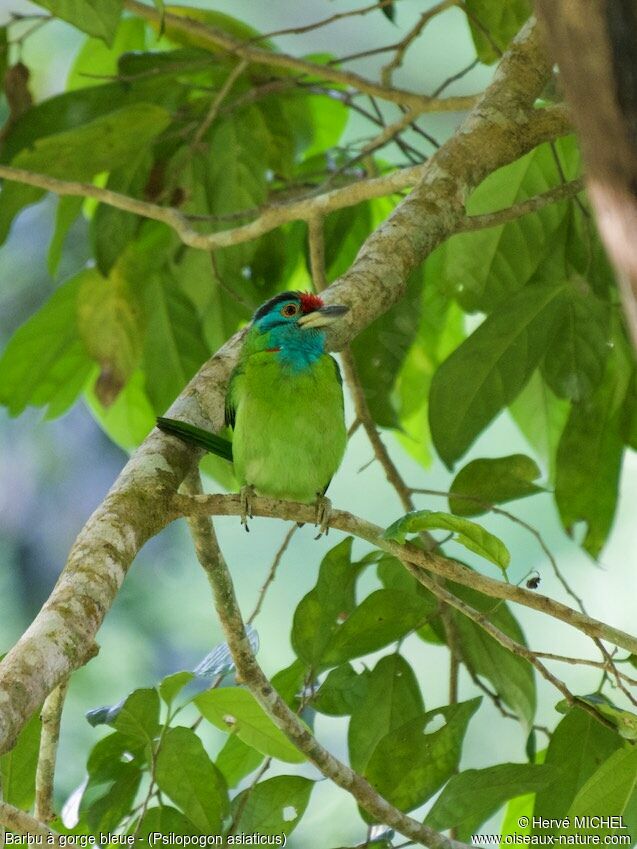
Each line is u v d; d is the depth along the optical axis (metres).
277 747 7.07
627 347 9.34
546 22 3.38
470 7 9.51
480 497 7.93
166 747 6.98
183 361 11.23
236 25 11.58
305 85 10.53
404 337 10.03
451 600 6.67
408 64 21.62
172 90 10.77
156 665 16.59
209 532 6.34
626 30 3.23
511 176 9.80
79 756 15.11
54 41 18.61
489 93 8.28
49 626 5.09
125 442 12.38
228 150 10.50
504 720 15.79
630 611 17.48
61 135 10.07
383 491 19.03
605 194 3.31
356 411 9.22
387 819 6.75
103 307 11.27
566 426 9.39
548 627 17.55
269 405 7.95
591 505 9.48
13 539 17.33
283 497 8.24
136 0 10.60
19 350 11.61
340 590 7.68
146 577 17.02
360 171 11.66
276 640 18.45
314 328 7.62
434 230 7.78
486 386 8.75
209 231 11.02
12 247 17.81
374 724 7.81
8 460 17.72
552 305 9.01
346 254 11.45
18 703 4.70
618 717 6.45
